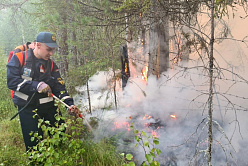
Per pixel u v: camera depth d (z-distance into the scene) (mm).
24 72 2238
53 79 2516
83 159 2377
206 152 1686
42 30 4633
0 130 3455
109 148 2662
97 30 4258
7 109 4504
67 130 2811
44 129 1989
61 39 4961
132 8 3299
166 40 3607
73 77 4223
